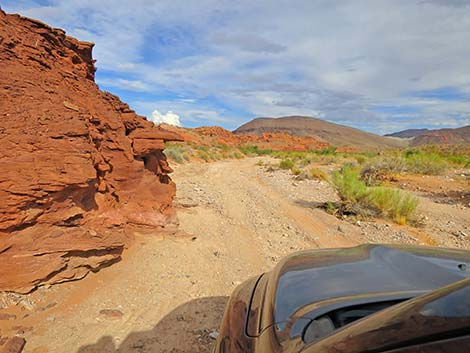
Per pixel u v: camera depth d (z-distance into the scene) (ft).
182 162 85.40
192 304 14.83
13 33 17.66
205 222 28.68
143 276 16.92
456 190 51.31
